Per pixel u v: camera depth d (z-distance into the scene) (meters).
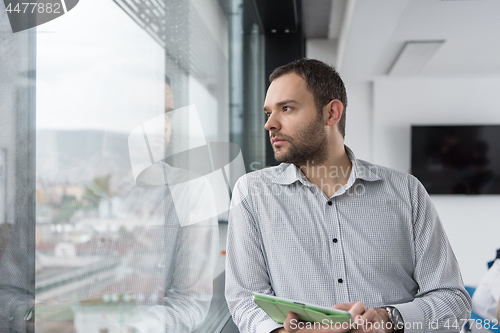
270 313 0.73
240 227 0.90
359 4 2.29
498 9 2.48
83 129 0.47
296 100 0.84
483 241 4.26
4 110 0.40
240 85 1.41
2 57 0.40
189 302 0.78
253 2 1.67
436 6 2.46
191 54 0.83
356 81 4.47
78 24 0.46
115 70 0.52
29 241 0.42
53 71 0.43
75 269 0.46
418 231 0.89
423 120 4.32
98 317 0.50
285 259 0.87
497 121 4.22
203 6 0.93
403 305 0.78
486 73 4.09
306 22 3.42
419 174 4.26
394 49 3.36
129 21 0.55
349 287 0.84
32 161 0.42
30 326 0.42
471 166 4.21
